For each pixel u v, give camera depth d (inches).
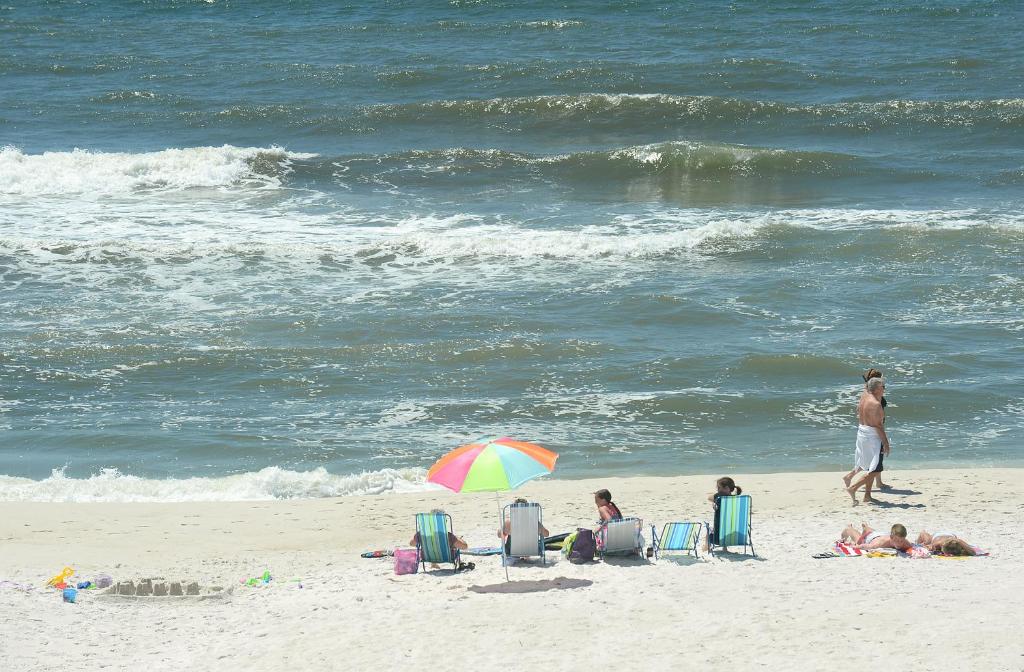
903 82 4726.9
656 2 6850.4
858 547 1272.1
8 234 2930.6
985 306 2470.5
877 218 3085.6
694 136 4153.5
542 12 6609.3
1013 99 4259.4
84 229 2997.0
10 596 1182.9
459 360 2204.7
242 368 2167.8
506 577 1212.5
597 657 938.1
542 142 4119.1
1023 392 2041.1
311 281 2647.6
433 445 1849.2
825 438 1871.3
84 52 5625.0
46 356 2198.6
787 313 2444.6
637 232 3006.9
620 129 4269.2
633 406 1998.0
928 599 1042.1
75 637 1067.3
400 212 3208.7
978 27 5836.6
